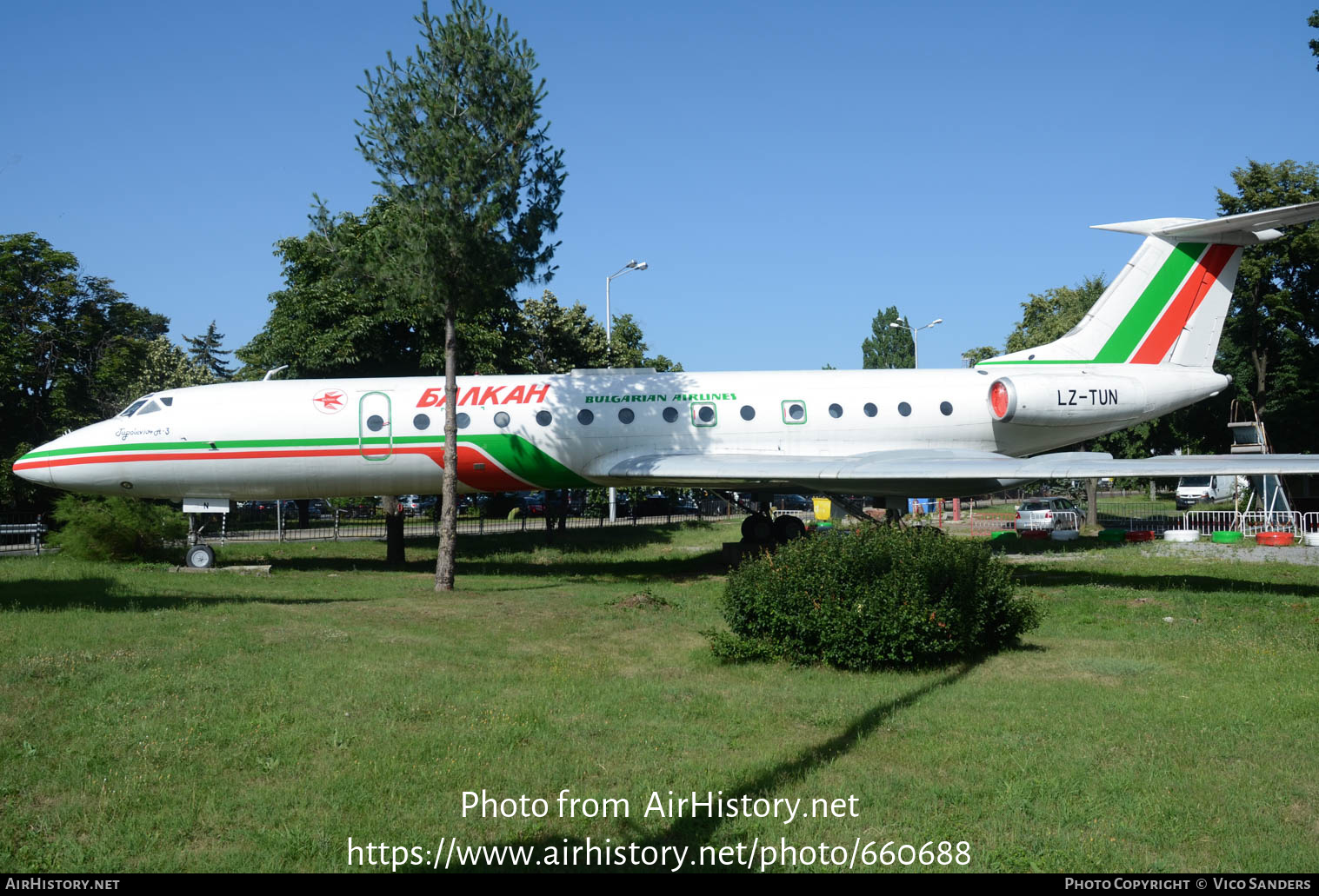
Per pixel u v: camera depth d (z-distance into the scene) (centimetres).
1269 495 2797
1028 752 707
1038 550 2316
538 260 1558
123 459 1802
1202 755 698
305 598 1395
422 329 2470
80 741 687
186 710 758
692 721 790
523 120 1487
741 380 1969
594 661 1002
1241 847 551
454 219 1457
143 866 520
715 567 2077
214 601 1285
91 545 1847
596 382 1931
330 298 2444
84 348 3297
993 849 551
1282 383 3716
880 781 651
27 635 980
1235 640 1105
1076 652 1064
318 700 796
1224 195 3791
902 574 1005
